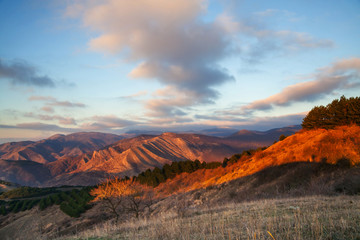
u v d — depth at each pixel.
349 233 5.27
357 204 9.84
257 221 7.34
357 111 39.88
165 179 88.81
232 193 41.31
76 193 98.12
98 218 48.03
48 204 87.38
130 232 9.03
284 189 32.75
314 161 36.38
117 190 37.16
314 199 14.43
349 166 30.20
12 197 131.38
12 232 68.38
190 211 14.52
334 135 38.84
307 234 5.49
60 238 10.79
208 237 6.36
